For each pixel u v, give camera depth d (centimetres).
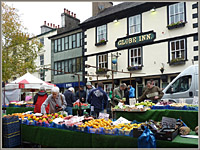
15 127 436
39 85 1054
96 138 330
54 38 2038
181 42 1197
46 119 425
